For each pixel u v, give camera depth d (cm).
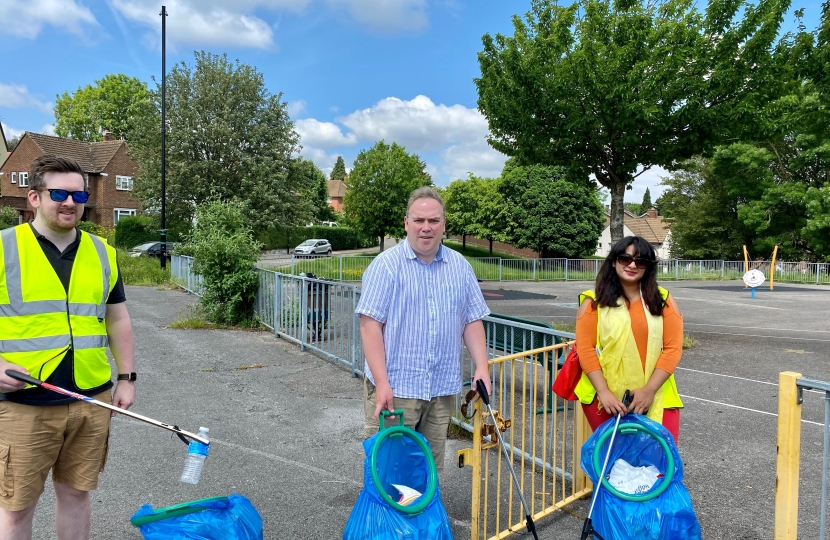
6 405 224
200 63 3038
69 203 232
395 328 273
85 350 240
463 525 333
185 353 766
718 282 2831
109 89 5872
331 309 726
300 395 586
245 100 3069
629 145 860
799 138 2906
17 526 231
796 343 951
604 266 295
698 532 244
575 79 853
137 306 1230
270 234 4616
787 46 848
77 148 4247
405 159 3991
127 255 2470
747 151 3089
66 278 239
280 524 329
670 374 282
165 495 361
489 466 419
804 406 591
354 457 429
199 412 527
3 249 227
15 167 4197
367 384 295
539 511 346
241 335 896
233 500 232
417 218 269
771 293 2081
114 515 334
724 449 461
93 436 247
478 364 283
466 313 291
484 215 4169
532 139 932
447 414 289
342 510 347
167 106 2953
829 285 2655
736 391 640
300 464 415
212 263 960
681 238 4281
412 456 252
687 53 827
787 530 248
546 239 3994
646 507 238
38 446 229
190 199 2934
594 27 866
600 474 253
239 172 2977
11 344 227
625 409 270
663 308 287
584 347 291
